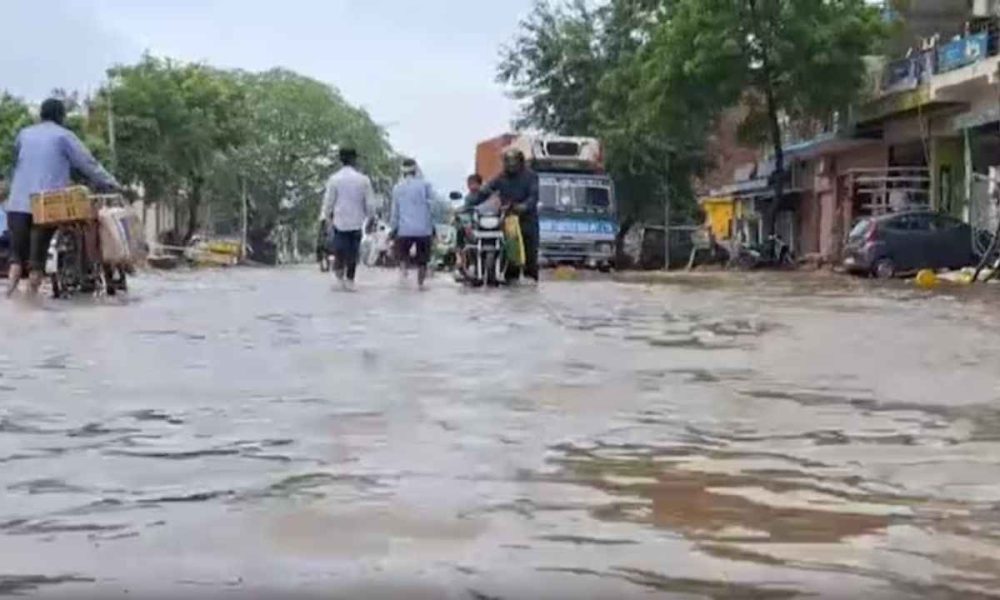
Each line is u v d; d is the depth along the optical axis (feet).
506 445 15.46
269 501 12.36
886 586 9.74
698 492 12.96
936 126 114.01
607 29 153.58
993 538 11.23
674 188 152.87
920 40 125.29
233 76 252.01
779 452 15.25
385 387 20.56
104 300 44.27
